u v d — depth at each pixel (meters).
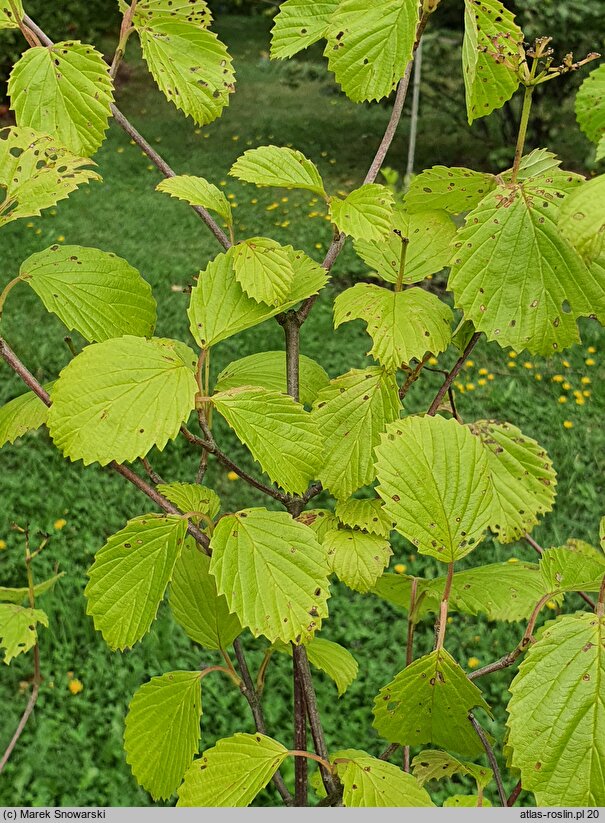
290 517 0.36
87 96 0.40
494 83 0.38
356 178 2.57
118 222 2.16
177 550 0.36
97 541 1.17
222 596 0.47
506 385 1.54
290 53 0.40
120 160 2.66
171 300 1.75
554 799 0.29
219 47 0.42
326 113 3.36
